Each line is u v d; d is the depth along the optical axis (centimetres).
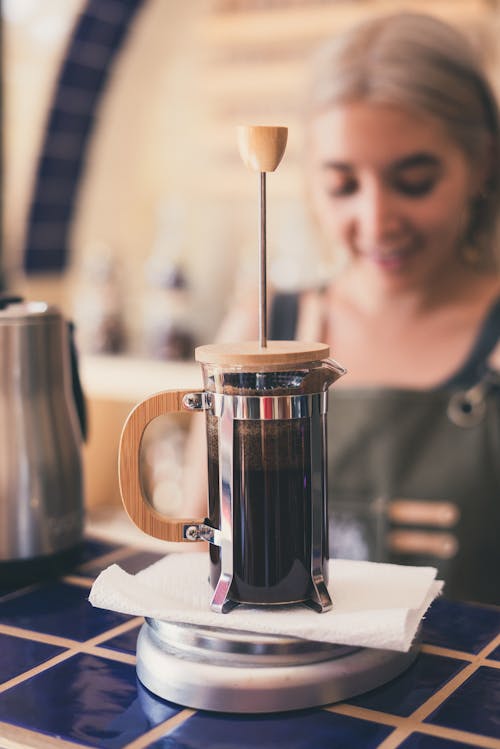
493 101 182
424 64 171
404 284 185
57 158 364
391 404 178
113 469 333
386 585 92
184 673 83
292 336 200
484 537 175
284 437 84
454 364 186
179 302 342
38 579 117
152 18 346
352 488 181
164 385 318
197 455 190
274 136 82
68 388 124
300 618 83
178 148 362
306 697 81
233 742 76
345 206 182
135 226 377
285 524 84
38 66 346
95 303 354
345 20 309
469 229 188
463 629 99
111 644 97
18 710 83
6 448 115
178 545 165
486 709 81
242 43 335
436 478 176
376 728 78
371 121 173
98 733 78
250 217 349
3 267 362
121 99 364
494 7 289
